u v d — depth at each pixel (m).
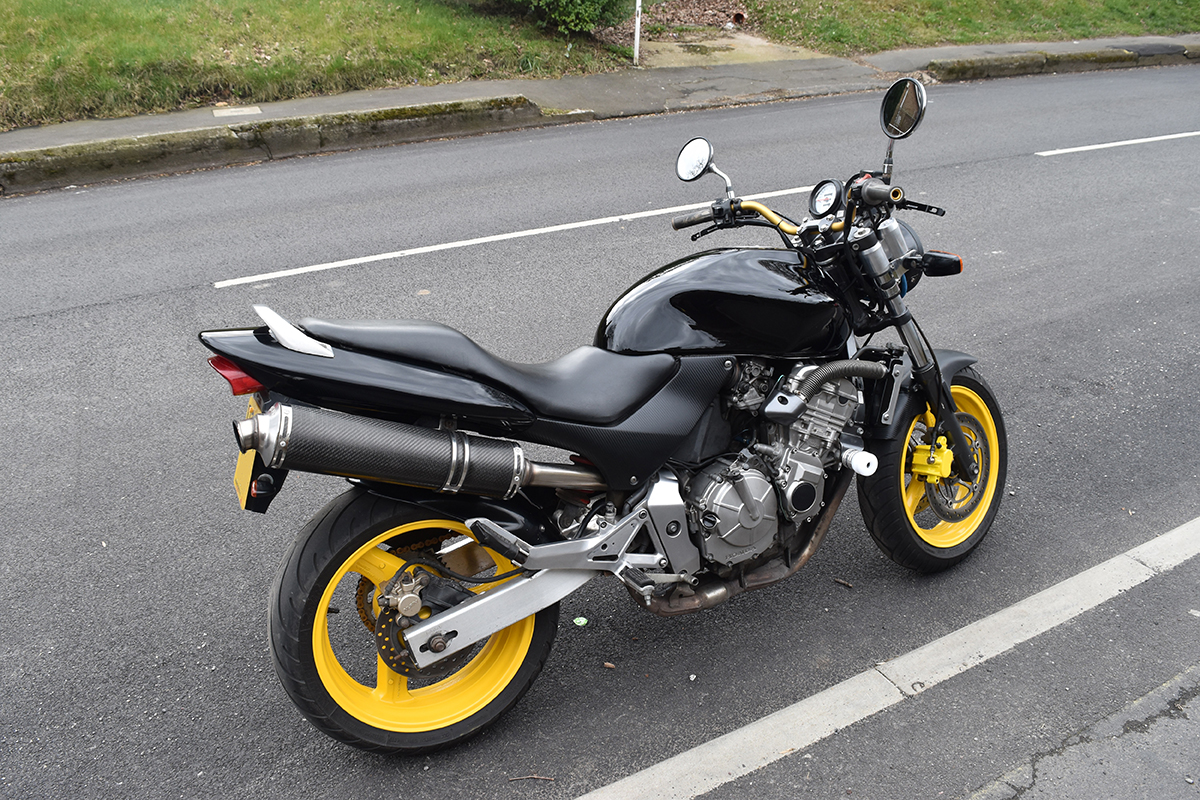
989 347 5.68
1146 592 3.51
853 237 3.03
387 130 10.65
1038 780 2.68
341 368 2.34
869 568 3.71
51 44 11.12
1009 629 3.33
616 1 13.69
